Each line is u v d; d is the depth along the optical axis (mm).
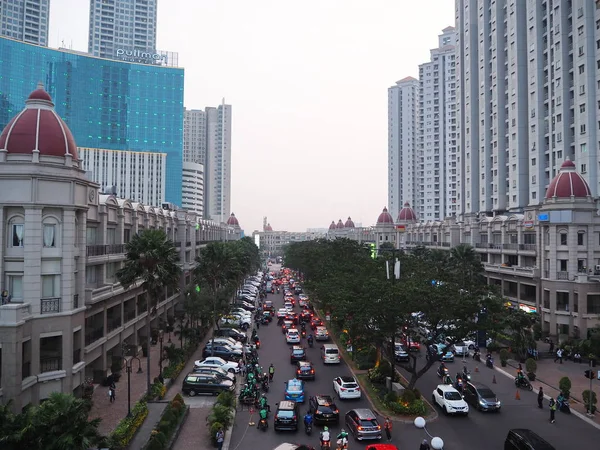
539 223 61625
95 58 194000
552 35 86250
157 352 52500
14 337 28531
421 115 192125
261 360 50219
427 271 44906
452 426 32281
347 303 41594
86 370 40344
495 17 103250
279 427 30922
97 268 42406
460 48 119250
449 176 182625
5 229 31984
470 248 69062
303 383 40500
